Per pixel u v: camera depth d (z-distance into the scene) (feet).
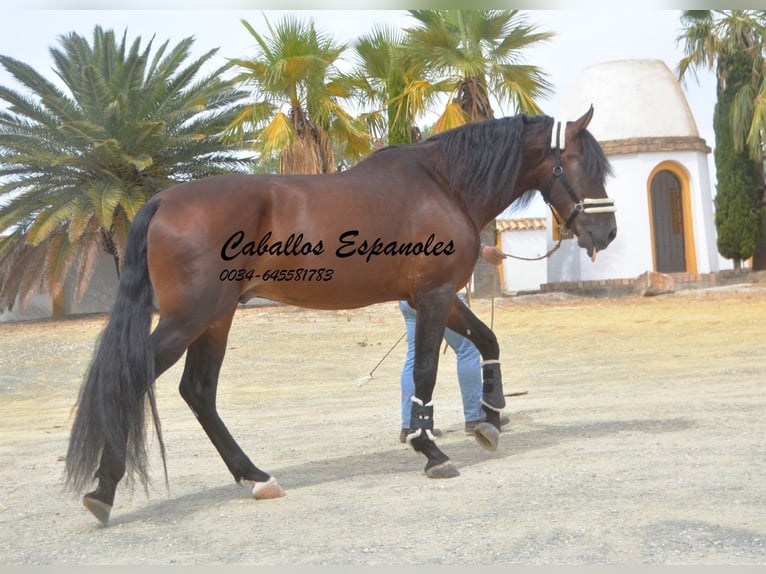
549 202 18.02
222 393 35.40
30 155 71.36
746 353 37.19
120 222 72.13
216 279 14.39
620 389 28.32
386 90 74.49
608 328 50.26
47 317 79.05
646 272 69.15
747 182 84.28
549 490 13.97
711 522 11.65
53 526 13.98
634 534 11.34
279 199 15.07
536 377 34.17
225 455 15.23
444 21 67.41
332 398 32.19
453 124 63.05
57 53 75.10
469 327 17.80
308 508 14.01
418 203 16.06
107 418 13.33
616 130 79.10
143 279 14.25
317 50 68.59
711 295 64.69
